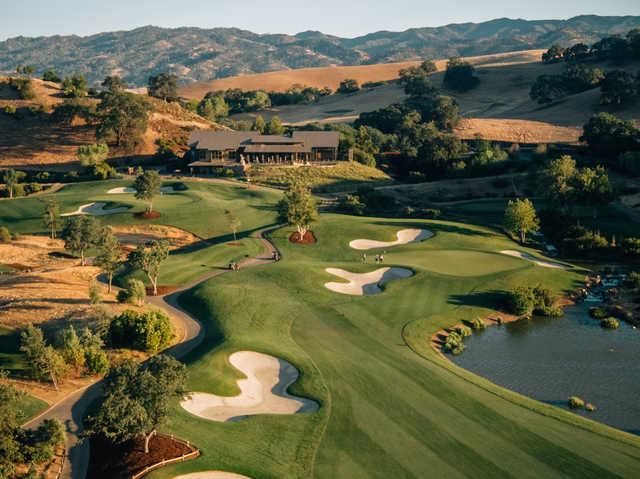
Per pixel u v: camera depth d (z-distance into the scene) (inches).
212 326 2397.9
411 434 1609.3
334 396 1818.4
